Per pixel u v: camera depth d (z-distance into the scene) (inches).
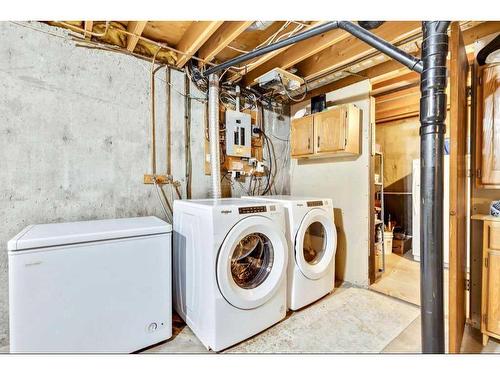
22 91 69.1
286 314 83.2
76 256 55.3
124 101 85.8
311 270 87.0
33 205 70.9
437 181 51.1
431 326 52.1
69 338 54.9
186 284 76.4
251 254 81.0
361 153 107.0
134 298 62.7
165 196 94.9
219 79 101.3
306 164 130.5
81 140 78.0
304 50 88.9
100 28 79.3
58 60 74.2
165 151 95.0
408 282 108.7
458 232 59.6
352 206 110.0
